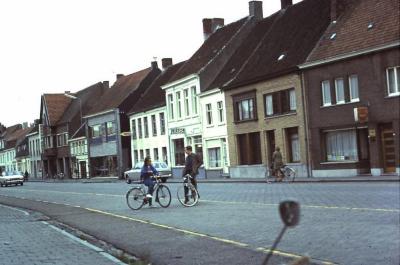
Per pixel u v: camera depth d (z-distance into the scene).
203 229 13.05
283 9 45.56
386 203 15.49
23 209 22.91
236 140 42.94
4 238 12.96
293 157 37.44
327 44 34.38
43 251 10.76
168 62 68.56
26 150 108.38
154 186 20.11
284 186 27.25
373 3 33.47
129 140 68.12
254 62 42.66
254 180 35.16
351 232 10.95
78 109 84.81
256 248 9.86
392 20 30.75
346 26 34.22
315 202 17.25
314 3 40.81
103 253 10.34
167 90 55.12
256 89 40.09
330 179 29.61
